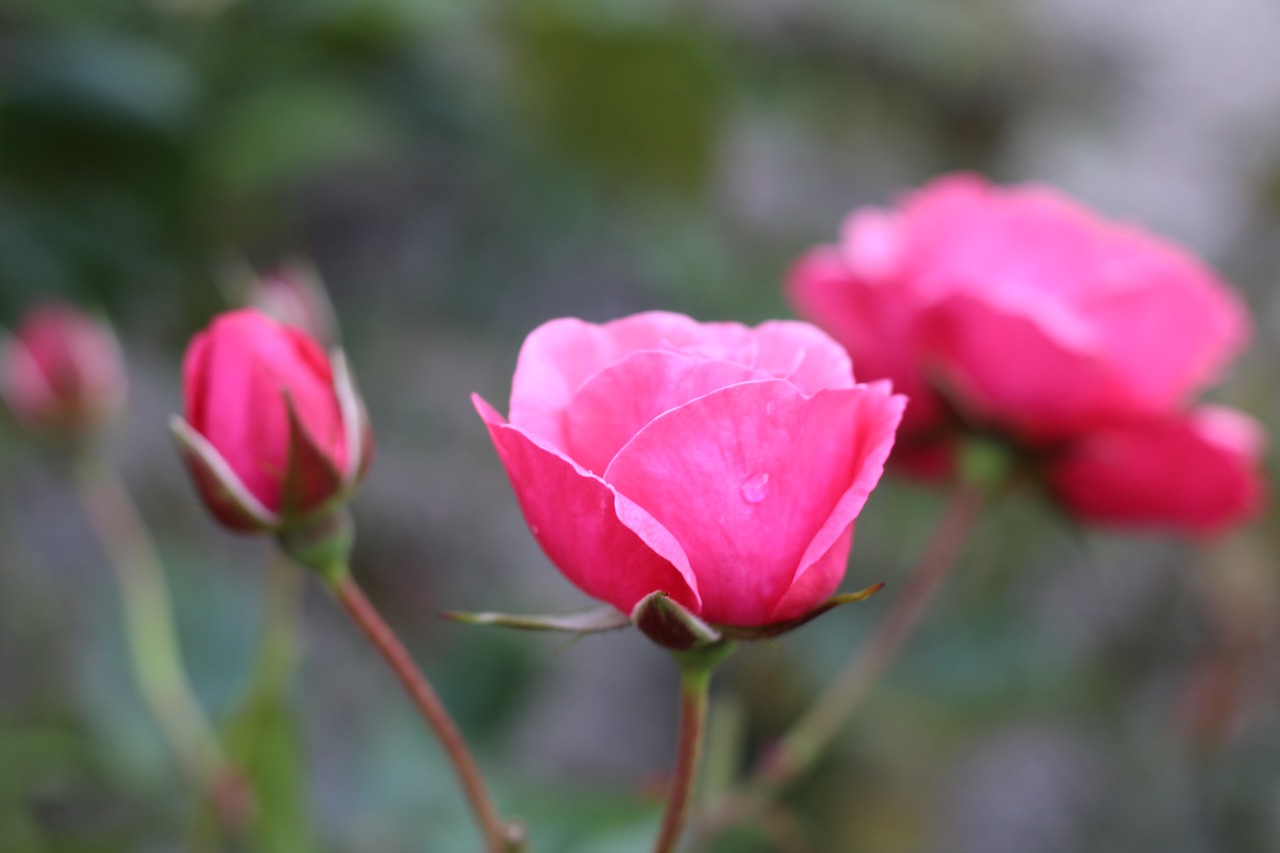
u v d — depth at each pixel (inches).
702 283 24.0
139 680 18.4
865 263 17.3
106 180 19.2
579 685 35.4
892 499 25.3
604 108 20.5
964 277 17.0
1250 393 26.3
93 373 18.7
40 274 19.1
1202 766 28.3
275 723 16.9
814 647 22.8
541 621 13.9
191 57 19.5
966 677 22.7
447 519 30.9
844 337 17.3
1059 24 31.7
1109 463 17.0
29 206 19.1
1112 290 16.6
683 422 13.5
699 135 20.6
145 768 18.7
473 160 21.8
